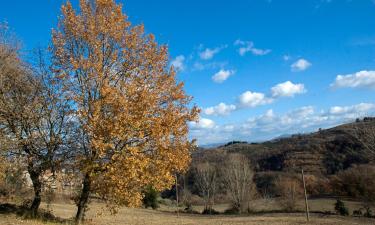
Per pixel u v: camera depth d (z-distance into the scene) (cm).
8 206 2255
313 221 3869
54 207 4134
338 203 5091
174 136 2053
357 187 5591
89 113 1902
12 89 2153
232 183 6525
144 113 1891
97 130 1833
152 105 1962
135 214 4988
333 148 7919
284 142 10800
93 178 1933
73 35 2058
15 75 2153
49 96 2084
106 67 2038
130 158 1841
